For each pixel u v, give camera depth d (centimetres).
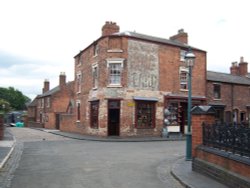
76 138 2647
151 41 2908
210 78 3431
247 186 746
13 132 3609
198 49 3222
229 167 862
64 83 5053
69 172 1109
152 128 2848
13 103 9431
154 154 1598
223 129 924
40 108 5819
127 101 2747
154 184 926
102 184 923
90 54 3089
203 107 1113
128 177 1026
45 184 921
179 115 3003
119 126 2731
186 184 883
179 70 3064
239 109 3672
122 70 2758
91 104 2983
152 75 2888
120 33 2955
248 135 777
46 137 2845
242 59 4309
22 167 1217
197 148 1088
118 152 1678
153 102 2873
